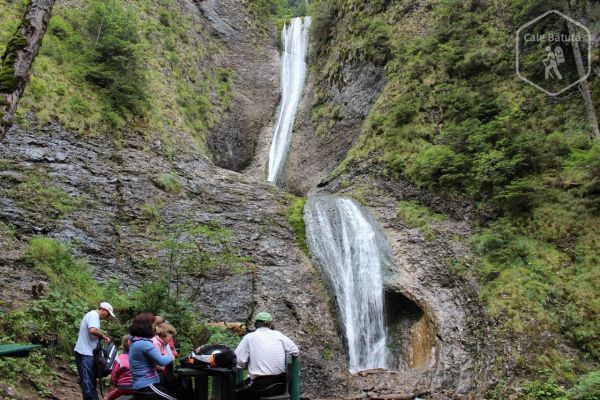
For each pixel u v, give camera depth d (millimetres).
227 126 31328
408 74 25297
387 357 17062
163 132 22562
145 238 16734
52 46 20797
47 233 14562
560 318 13859
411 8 28125
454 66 23188
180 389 6797
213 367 6430
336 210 21484
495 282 15664
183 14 33625
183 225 18172
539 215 16609
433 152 20844
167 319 12555
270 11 43062
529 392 12461
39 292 11547
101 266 14750
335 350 16172
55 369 9812
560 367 12797
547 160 17547
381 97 26219
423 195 20672
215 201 20641
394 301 17672
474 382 13945
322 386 14562
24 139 17016
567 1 20219
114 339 11391
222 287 16312
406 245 18859
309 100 33000
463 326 15469
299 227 20812
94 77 21281
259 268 17875
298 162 30062
